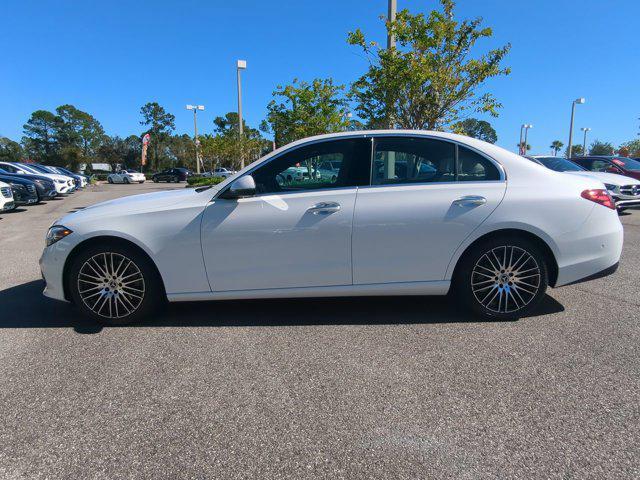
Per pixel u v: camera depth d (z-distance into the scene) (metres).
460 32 9.04
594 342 3.47
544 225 3.71
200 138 43.44
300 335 3.71
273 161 3.88
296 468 2.16
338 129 17.64
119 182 47.97
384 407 2.65
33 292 5.12
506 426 2.45
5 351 3.50
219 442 2.37
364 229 3.71
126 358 3.35
